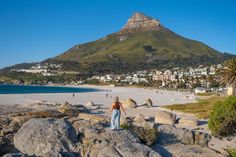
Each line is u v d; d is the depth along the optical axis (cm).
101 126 2453
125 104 7856
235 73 9844
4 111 5381
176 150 2386
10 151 2059
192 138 2727
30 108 6238
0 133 2267
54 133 2114
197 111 6431
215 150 2602
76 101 10338
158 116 4150
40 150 2019
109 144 2086
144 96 15462
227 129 3000
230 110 3012
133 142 2173
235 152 2580
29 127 2161
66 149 2053
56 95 13362
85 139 2197
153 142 2456
